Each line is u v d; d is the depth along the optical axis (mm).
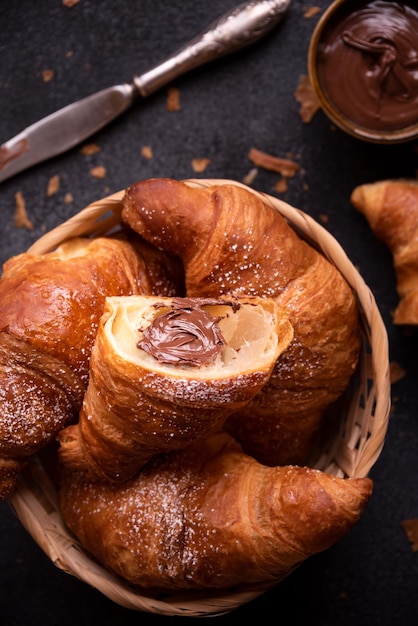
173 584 649
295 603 753
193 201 643
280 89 751
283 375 649
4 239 765
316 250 696
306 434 676
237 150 755
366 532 753
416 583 747
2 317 628
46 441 648
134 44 759
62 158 761
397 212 713
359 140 747
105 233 710
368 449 653
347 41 692
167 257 685
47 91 763
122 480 642
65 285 635
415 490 750
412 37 688
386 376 651
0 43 766
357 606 750
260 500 626
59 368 632
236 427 673
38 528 676
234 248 639
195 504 636
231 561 629
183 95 757
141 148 759
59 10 763
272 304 582
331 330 652
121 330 575
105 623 759
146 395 577
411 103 691
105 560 655
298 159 752
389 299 750
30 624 761
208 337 570
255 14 735
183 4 756
